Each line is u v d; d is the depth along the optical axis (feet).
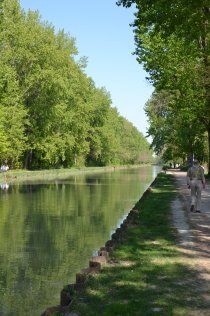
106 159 393.91
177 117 163.12
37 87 213.05
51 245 50.70
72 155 291.17
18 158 221.25
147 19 53.52
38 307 31.40
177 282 27.02
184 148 189.88
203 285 26.50
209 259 32.91
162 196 84.07
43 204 90.63
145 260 32.24
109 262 31.71
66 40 256.52
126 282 26.81
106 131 352.69
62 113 226.17
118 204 91.81
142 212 59.41
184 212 60.08
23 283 36.81
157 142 221.05
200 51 100.32
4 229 60.80
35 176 209.77
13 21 199.31
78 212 78.69
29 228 61.57
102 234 57.41
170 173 208.44
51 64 214.90
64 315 21.65
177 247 36.96
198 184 60.59
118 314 21.58
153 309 22.30
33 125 222.69
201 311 22.16
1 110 175.73
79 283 26.35
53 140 233.96
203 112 117.39
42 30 219.00
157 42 111.65
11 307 31.42
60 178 199.31
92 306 22.84
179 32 54.70
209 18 50.93
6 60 185.06
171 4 50.67
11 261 43.70
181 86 112.57
